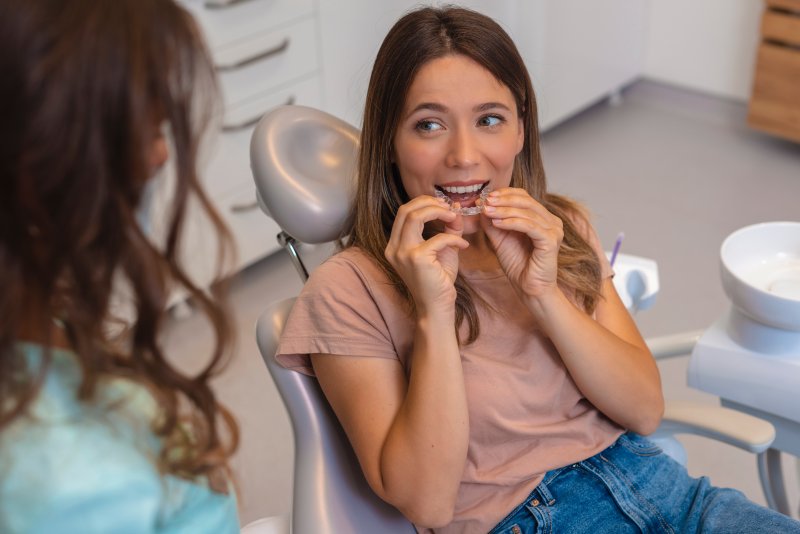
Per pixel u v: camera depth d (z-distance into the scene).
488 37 1.11
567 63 3.37
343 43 2.70
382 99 1.14
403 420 1.08
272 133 1.17
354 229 1.20
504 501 1.15
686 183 3.20
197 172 0.66
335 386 1.13
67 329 0.63
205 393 0.70
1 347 0.60
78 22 0.56
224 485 0.76
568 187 3.20
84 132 0.57
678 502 1.21
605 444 1.21
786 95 3.24
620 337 1.28
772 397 1.31
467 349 1.16
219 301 0.68
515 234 1.14
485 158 1.14
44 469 0.62
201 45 0.63
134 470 0.64
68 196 0.58
